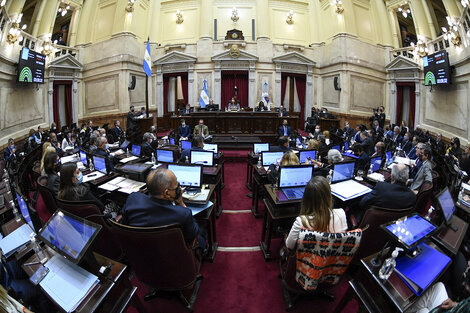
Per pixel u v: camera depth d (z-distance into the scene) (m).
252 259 3.16
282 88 13.52
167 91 13.55
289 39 13.88
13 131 8.60
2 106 7.94
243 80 13.20
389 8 13.30
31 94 9.88
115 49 12.36
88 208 2.45
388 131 9.55
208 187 3.29
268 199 3.28
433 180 4.12
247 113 9.40
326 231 1.89
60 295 1.55
